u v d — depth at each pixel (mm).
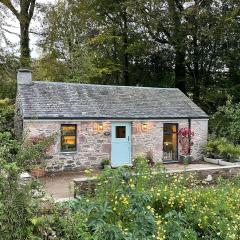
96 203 5934
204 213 7102
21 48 23828
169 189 7770
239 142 19969
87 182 8398
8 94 21516
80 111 15711
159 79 27062
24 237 4719
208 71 25516
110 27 25938
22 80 16375
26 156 5113
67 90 16969
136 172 7891
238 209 7961
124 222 6012
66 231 5098
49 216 5164
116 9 25594
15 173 4793
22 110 14844
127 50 25250
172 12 23859
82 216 5555
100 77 26562
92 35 26750
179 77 26062
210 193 8188
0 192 4707
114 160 16375
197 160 18453
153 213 6430
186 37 24016
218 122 20938
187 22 23672
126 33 26312
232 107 20672
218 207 7488
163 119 17422
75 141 15602
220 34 23078
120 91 18375
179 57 25469
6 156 5004
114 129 16438
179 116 17812
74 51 24844
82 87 17609
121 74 27609
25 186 4945
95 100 16906
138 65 27219
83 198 6316
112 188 6469
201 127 18688
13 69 21750
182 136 17953
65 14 25406
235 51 23938
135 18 25344
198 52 24531
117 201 6227
